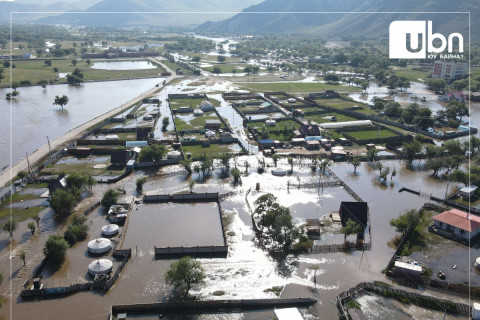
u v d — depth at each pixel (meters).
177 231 103.06
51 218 108.50
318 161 151.88
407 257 91.62
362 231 101.56
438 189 130.75
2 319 72.12
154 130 192.88
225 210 114.62
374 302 77.50
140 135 174.25
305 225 105.56
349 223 99.19
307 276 85.44
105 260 86.56
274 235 95.44
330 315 73.94
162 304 75.31
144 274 85.56
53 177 134.25
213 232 102.75
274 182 134.12
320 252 94.31
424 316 74.00
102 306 75.94
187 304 75.81
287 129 188.50
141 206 116.75
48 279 83.62
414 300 77.44
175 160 149.88
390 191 129.00
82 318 72.81
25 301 77.25
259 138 178.00
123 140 172.50
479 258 88.06
